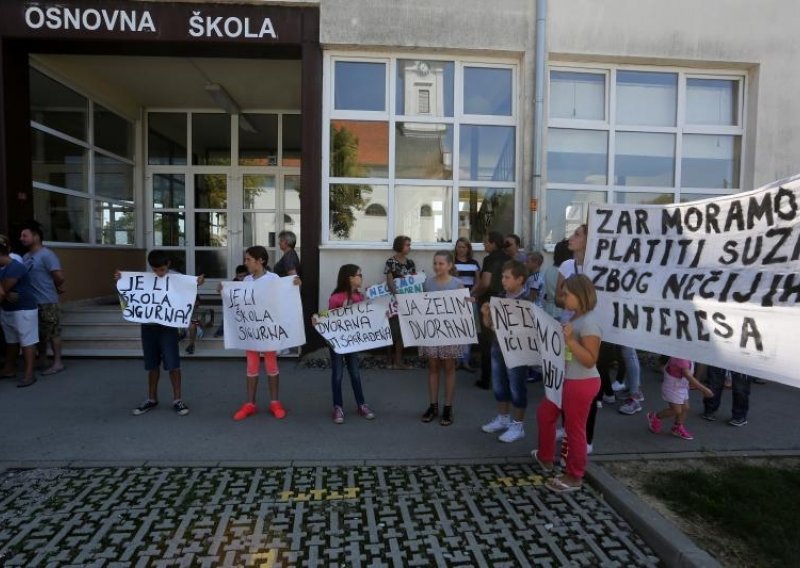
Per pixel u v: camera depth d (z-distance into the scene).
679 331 3.94
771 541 3.11
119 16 7.25
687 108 8.33
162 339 5.33
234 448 4.54
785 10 8.05
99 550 3.05
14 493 3.71
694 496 3.62
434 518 3.45
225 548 3.09
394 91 7.76
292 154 10.81
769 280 3.44
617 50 7.85
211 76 9.02
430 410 5.27
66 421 5.14
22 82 7.47
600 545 3.21
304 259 7.55
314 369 7.11
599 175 8.21
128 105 10.16
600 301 4.41
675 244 4.04
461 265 7.29
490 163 7.99
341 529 3.30
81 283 8.81
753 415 5.63
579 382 3.74
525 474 4.11
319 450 4.52
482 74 7.95
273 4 7.38
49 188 8.16
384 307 5.27
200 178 10.84
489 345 6.35
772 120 8.14
